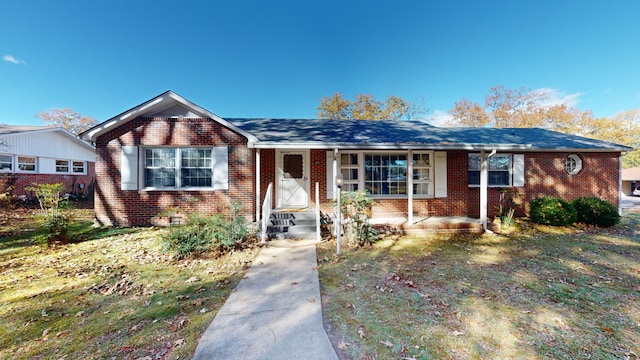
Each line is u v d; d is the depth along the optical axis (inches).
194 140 339.6
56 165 629.9
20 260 216.4
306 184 368.2
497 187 386.9
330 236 296.4
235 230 253.8
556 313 132.3
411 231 317.7
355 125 429.1
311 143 297.9
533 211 360.2
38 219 254.5
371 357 97.6
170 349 103.2
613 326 120.6
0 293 156.5
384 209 373.4
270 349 102.3
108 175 336.5
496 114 1132.5
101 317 129.3
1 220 362.3
